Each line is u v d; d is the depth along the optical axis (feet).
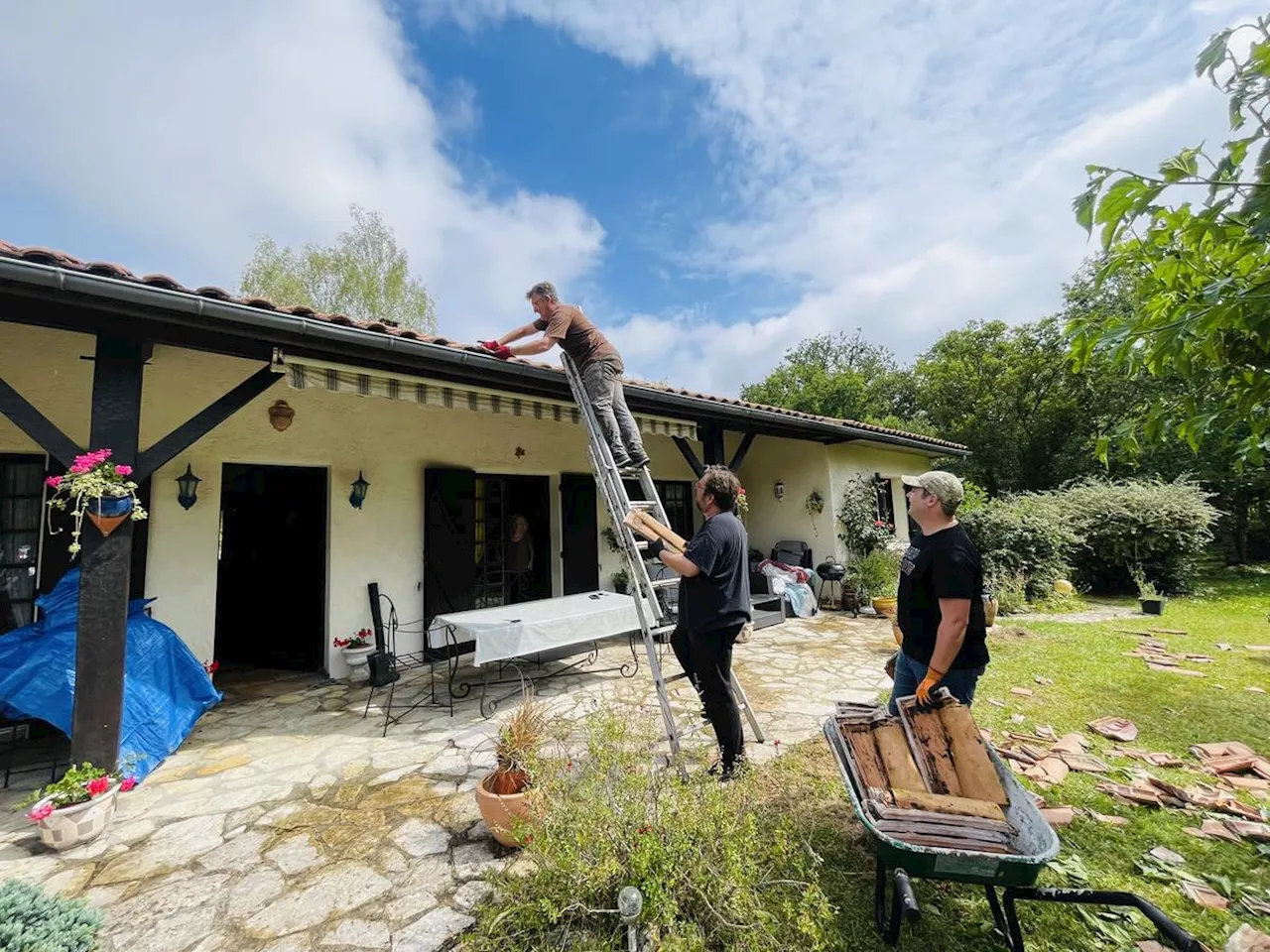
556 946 6.68
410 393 16.43
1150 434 7.50
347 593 20.62
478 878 8.50
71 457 10.95
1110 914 7.48
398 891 8.24
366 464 21.44
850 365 102.27
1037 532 31.35
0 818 10.54
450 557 23.11
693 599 10.84
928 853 6.22
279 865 8.91
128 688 12.41
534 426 26.76
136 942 7.30
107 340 11.46
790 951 6.58
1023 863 6.06
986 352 59.72
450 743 13.73
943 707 7.88
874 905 7.73
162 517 17.34
